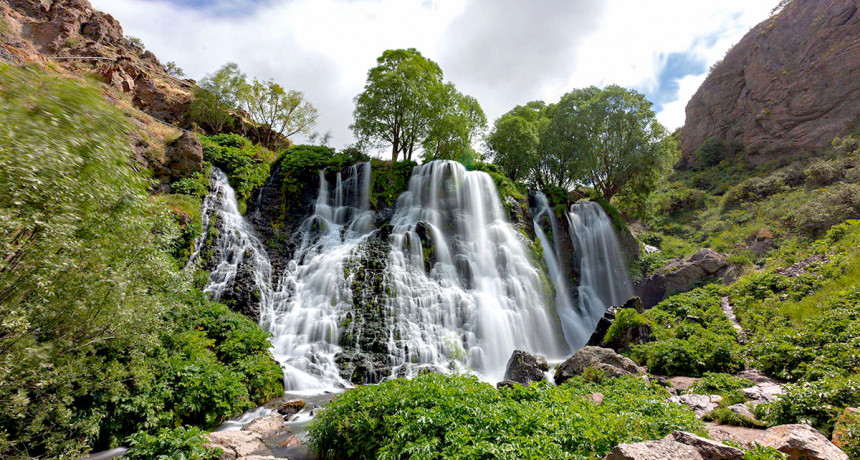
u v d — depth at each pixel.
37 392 6.25
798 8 47.41
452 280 20.09
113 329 6.93
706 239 33.97
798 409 6.79
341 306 16.94
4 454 5.95
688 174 52.75
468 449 5.09
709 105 56.84
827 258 18.08
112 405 7.85
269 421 9.47
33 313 5.83
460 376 8.58
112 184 6.53
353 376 14.23
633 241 31.23
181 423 8.80
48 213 5.45
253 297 16.61
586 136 34.31
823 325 11.41
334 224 23.00
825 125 38.88
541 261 24.50
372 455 6.61
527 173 34.53
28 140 5.16
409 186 25.50
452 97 32.16
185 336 10.60
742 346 13.40
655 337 15.21
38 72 5.91
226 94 29.34
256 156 24.42
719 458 4.68
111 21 33.09
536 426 5.73
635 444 4.73
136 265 7.55
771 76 47.00
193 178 18.73
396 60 30.50
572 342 23.77
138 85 28.08
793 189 32.62
